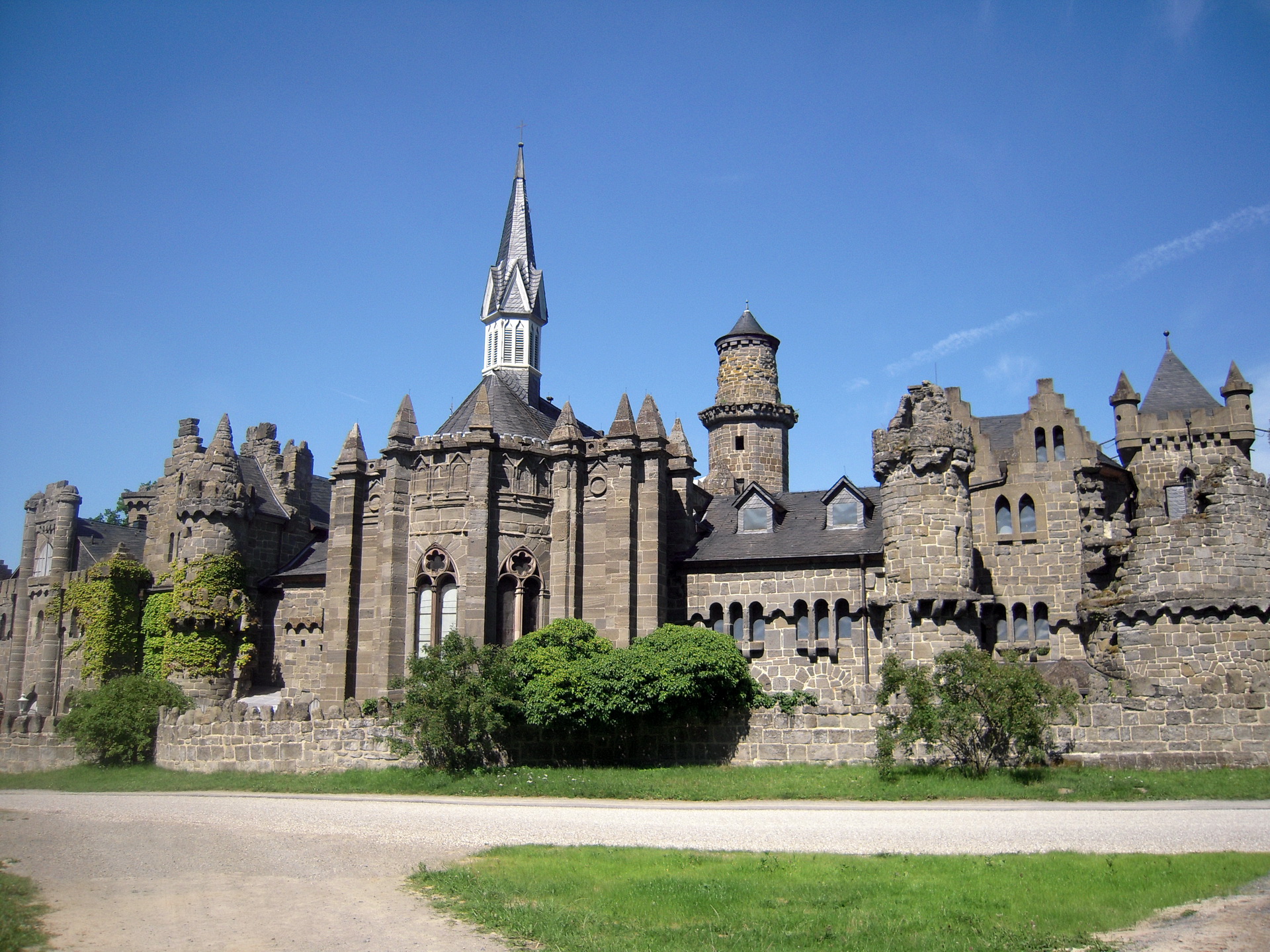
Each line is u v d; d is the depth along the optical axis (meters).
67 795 43.06
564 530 50.88
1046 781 35.62
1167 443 53.81
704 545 53.69
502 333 64.12
